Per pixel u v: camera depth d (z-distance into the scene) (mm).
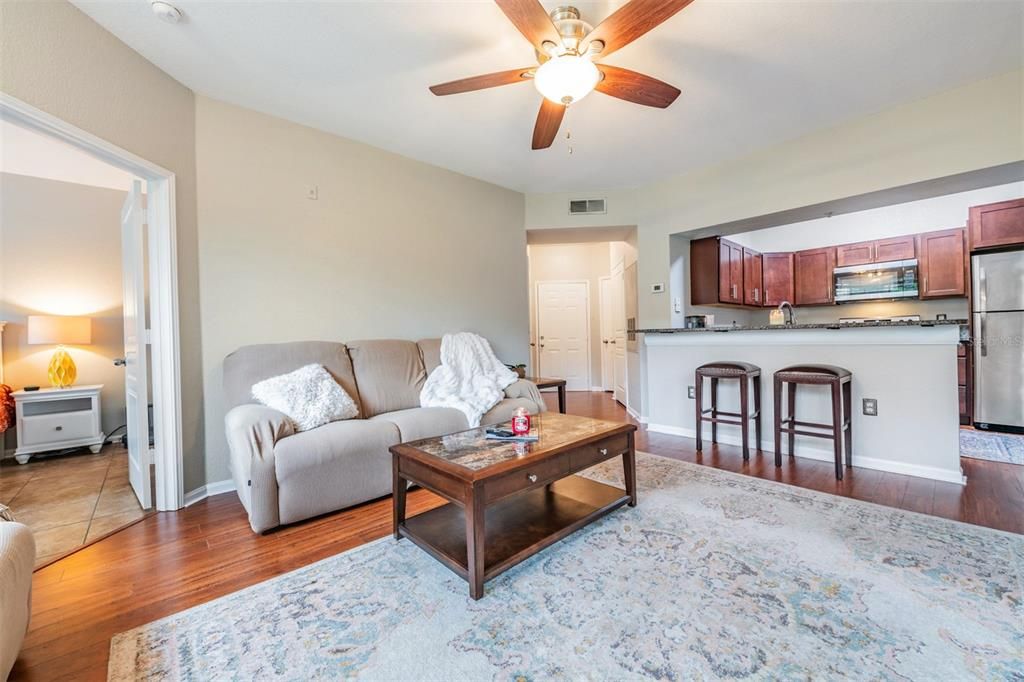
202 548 1993
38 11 1819
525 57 2357
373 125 3121
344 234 3312
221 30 2111
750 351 3510
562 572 1713
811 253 5543
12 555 1136
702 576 1656
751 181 3725
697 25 2135
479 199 4258
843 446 3004
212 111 2725
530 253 7430
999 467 2902
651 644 1309
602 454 2168
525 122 3092
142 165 2301
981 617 1388
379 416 2818
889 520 2094
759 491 2514
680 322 4500
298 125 3080
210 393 2703
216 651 1330
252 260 2879
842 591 1541
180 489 2482
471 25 2100
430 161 3809
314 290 3156
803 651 1263
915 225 4895
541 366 7418
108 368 4164
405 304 3686
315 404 2504
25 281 3857
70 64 1944
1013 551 1783
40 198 3918
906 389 2787
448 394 3211
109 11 1980
